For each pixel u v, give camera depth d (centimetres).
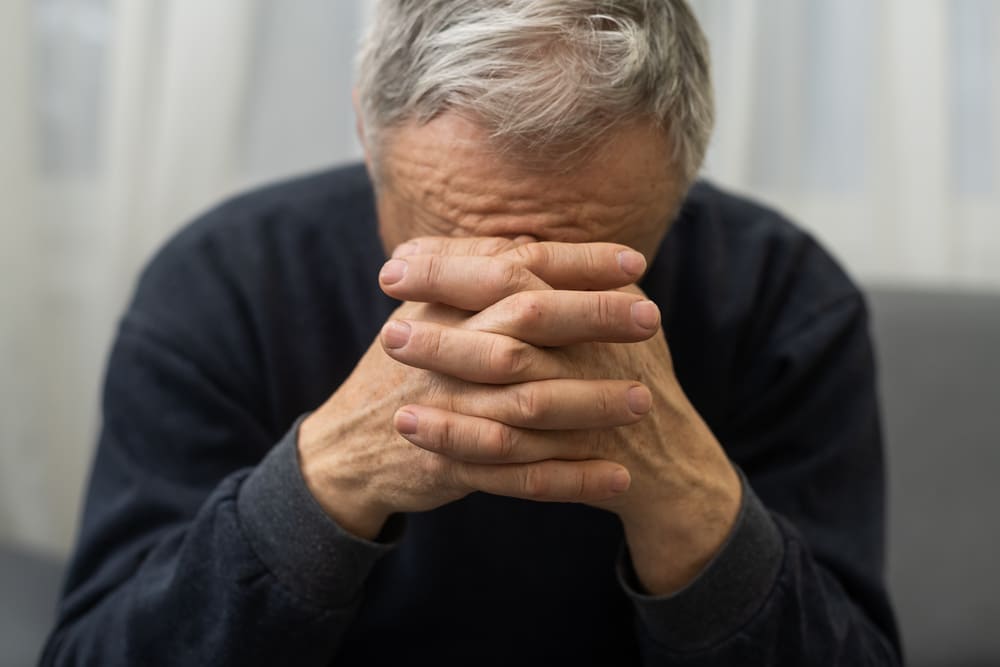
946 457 120
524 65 66
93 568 88
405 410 64
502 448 64
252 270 95
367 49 75
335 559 72
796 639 76
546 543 93
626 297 63
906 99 148
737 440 98
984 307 125
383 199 77
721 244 100
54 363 146
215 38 139
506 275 63
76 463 150
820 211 151
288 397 94
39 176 142
